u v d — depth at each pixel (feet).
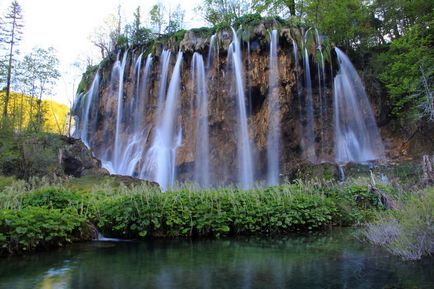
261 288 13.80
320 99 75.36
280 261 18.47
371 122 77.66
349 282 14.49
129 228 26.66
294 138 74.64
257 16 77.51
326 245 22.90
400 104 71.31
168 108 80.43
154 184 49.88
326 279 14.97
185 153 77.15
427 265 17.06
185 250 21.80
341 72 79.10
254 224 28.37
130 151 83.30
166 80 81.56
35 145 57.41
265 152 74.33
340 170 60.64
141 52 87.66
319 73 74.95
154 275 15.88
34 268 17.44
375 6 88.07
